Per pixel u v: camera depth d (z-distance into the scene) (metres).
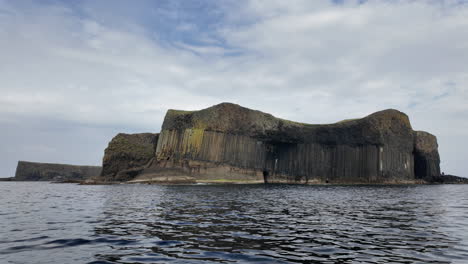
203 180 98.38
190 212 23.88
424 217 21.92
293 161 111.00
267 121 110.81
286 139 111.25
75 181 118.38
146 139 114.31
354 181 106.31
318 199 39.25
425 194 51.88
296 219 20.52
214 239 13.80
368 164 106.31
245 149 107.38
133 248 12.03
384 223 18.91
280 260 10.53
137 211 24.41
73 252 11.34
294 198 40.72
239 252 11.58
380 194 51.47
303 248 12.28
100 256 10.83
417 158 120.06
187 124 105.25
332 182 107.69
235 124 107.38
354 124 109.88
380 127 108.19
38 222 18.50
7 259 10.31
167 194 46.28
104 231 15.51
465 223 19.02
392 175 107.62
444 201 37.03
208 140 103.56
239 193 50.38
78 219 19.86
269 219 20.39
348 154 108.50
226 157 104.25
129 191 54.81
